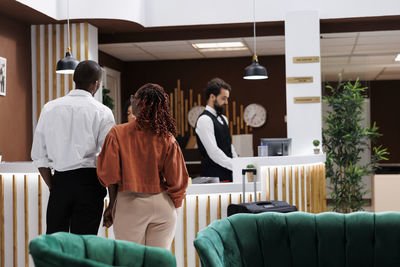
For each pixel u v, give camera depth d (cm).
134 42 802
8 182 434
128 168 282
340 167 787
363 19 729
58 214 310
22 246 433
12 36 675
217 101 499
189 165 1004
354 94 776
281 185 500
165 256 208
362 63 824
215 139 494
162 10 747
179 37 789
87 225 310
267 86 1048
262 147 526
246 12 729
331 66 833
